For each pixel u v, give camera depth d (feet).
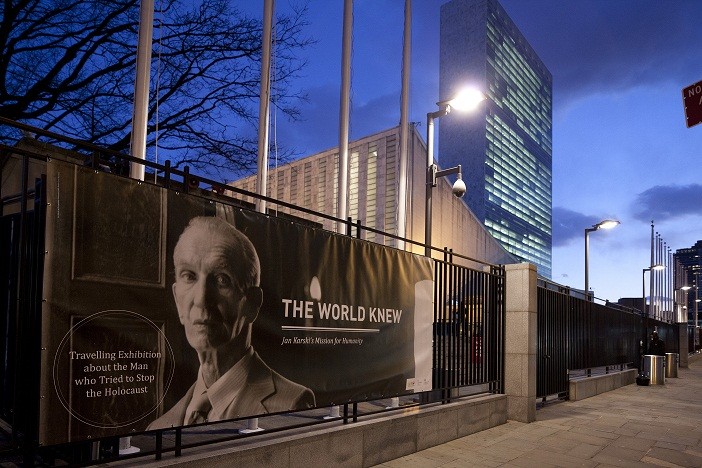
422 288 25.82
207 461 14.87
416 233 120.88
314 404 19.44
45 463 14.19
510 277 33.96
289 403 18.42
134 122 19.44
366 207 162.91
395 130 161.38
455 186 39.91
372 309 22.56
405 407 25.22
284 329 18.44
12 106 41.91
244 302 17.03
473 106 40.32
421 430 24.30
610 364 58.54
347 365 21.06
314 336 19.65
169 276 14.84
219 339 16.12
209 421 15.66
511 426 31.42
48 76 42.50
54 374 12.22
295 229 19.22
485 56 555.28
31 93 42.22
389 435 22.25
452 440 26.66
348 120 31.71
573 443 27.73
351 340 21.35
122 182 13.92
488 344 32.07
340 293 20.97
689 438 30.37
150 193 14.57
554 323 42.75
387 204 158.10
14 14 40.29
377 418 22.39
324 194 171.32
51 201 12.46
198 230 15.80
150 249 14.43
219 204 16.53
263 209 26.11
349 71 32.22
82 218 13.02
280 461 17.13
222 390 16.12
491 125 553.23
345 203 30.89
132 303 13.89
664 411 40.40
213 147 50.72
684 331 102.47
